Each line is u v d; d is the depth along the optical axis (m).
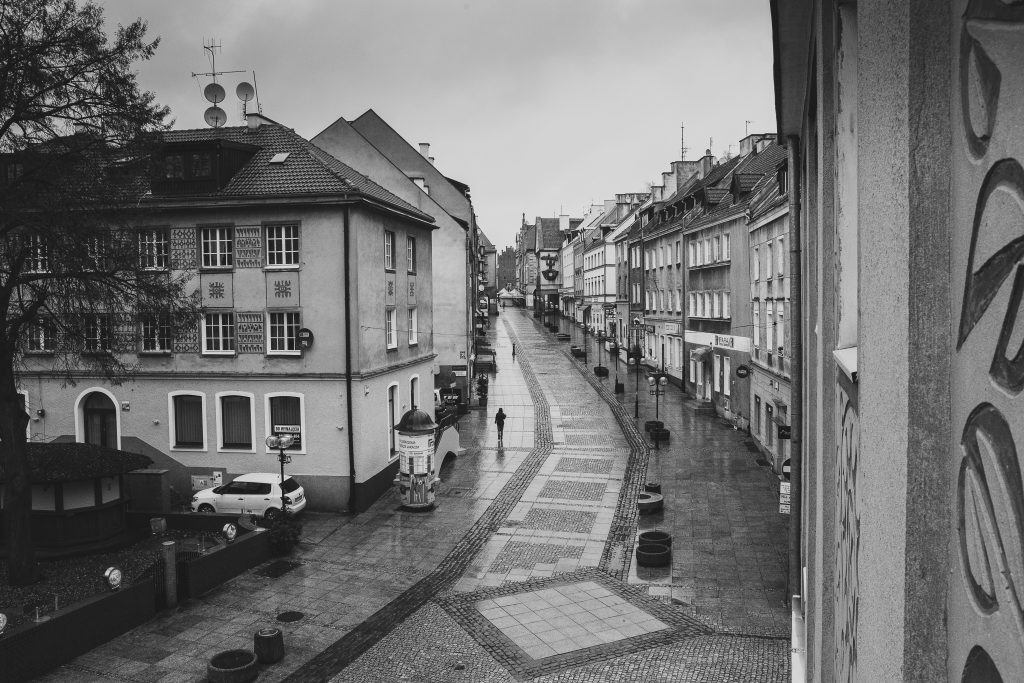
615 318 75.69
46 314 21.09
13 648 13.01
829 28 3.58
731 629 15.40
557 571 19.05
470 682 13.47
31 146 17.16
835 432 3.38
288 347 25.31
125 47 17.58
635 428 38.28
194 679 13.45
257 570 19.17
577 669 13.81
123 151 18.28
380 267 26.91
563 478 28.73
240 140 28.11
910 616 1.73
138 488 22.78
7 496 17.78
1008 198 1.18
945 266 1.64
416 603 17.09
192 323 20.03
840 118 3.04
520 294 185.88
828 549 3.69
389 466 27.52
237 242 25.39
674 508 24.36
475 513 24.34
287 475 25.09
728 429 37.69
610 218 88.50
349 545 21.27
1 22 16.20
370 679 13.62
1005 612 1.18
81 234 17.36
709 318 42.47
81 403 26.36
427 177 47.59
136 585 15.70
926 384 1.67
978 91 1.36
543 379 57.12
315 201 24.56
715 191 42.44
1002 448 1.21
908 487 1.73
